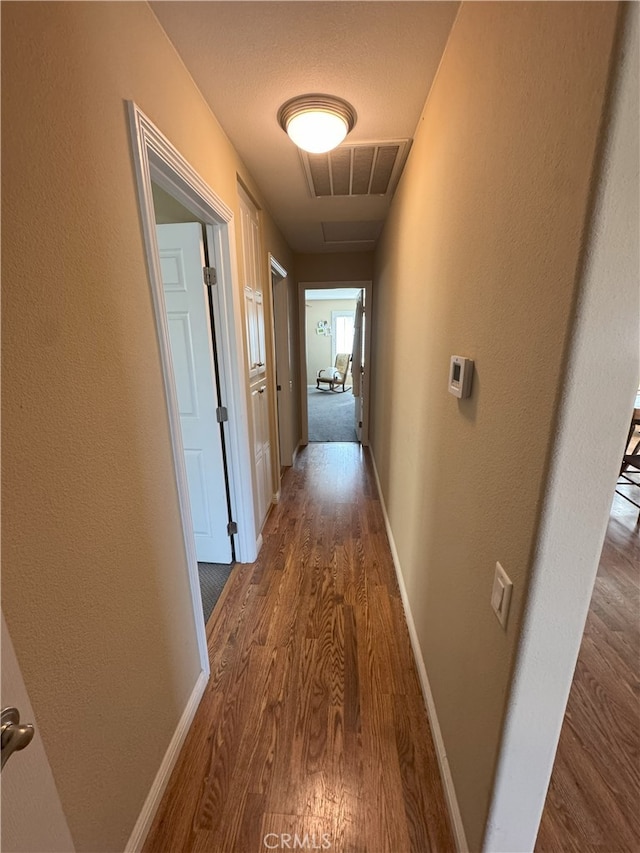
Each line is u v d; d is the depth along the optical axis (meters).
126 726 0.96
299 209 2.79
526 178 0.65
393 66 1.26
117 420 0.91
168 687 1.19
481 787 0.85
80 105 0.77
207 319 1.88
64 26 0.72
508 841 0.83
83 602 0.79
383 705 1.40
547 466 0.57
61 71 0.72
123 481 0.94
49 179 0.69
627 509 2.89
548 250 0.57
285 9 1.04
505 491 0.74
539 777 0.77
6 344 0.60
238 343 1.98
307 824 1.06
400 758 1.22
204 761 1.22
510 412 0.72
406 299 1.98
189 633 1.34
